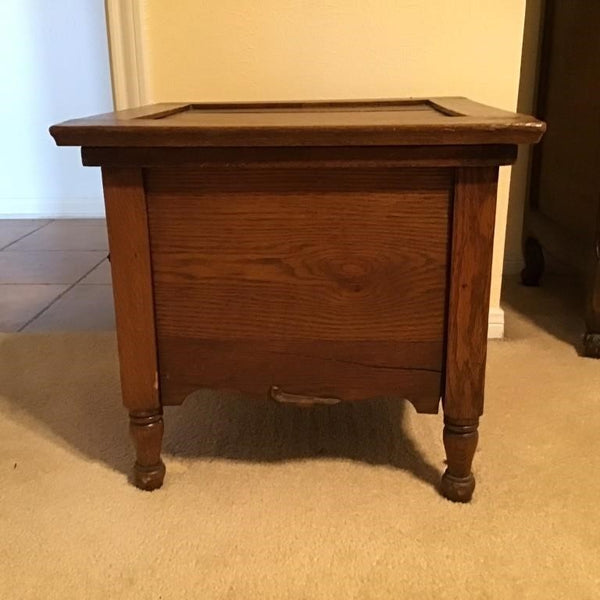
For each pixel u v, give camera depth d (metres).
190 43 1.33
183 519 0.88
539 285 1.79
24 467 1.00
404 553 0.81
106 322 1.62
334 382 0.90
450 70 1.34
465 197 0.81
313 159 0.80
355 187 0.82
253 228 0.85
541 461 0.99
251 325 0.88
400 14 1.32
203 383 0.91
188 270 0.87
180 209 0.85
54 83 2.54
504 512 0.88
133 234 0.85
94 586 0.76
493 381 1.25
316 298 0.87
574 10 1.49
